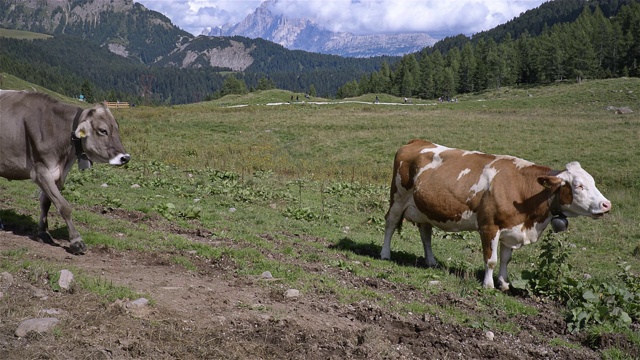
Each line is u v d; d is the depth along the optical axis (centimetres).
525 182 987
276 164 2900
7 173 916
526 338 796
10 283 683
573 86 9675
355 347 669
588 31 14412
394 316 794
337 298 841
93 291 699
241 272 899
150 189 1806
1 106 895
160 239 1067
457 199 1030
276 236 1285
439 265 1172
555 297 981
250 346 629
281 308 757
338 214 1720
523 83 14112
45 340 561
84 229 1066
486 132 4003
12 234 962
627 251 1561
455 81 14962
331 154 3419
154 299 704
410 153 1120
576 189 947
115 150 884
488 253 1009
